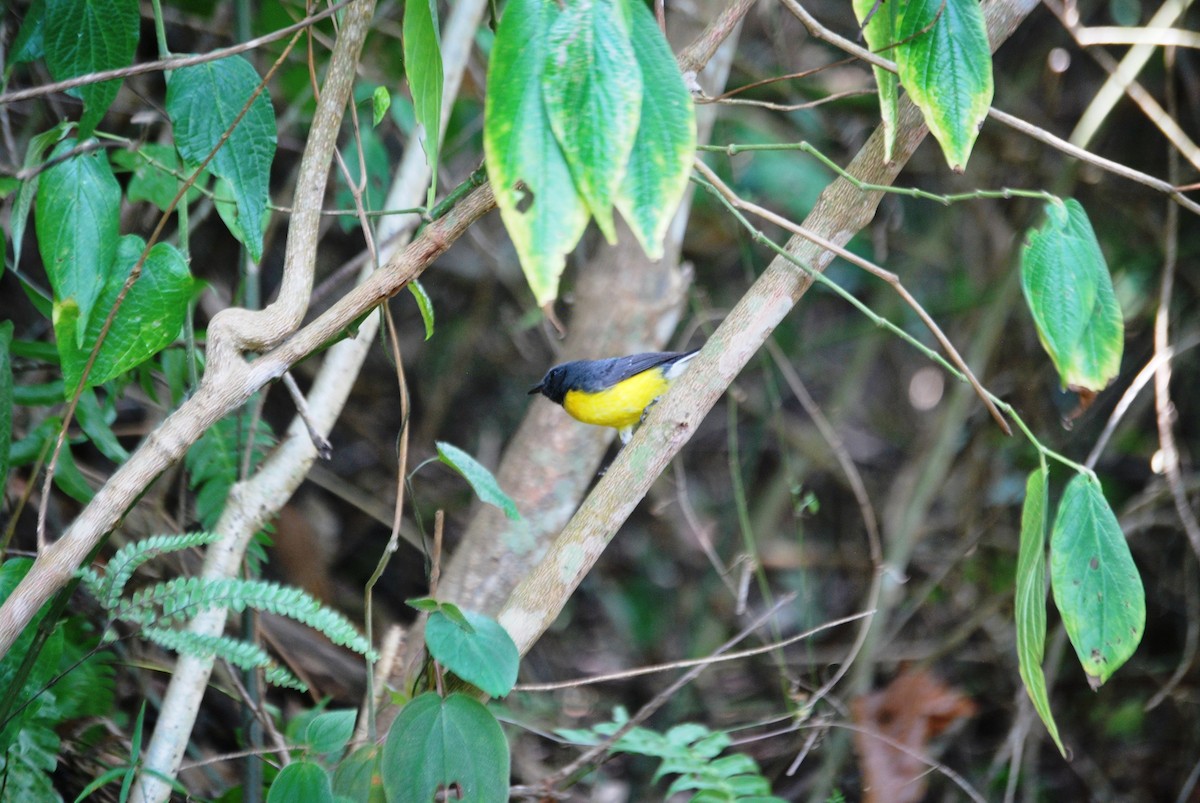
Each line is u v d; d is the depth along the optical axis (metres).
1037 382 10.99
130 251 4.13
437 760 3.68
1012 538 10.91
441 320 12.59
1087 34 7.73
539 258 2.66
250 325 3.62
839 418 12.12
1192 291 10.92
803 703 7.67
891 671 10.71
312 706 8.35
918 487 10.27
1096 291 3.96
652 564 12.70
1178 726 10.08
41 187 4.03
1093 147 11.17
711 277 12.29
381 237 6.46
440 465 12.32
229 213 4.88
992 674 10.46
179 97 4.25
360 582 11.56
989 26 4.25
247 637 5.66
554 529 7.63
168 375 5.95
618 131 2.65
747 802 5.63
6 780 4.64
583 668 11.70
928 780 9.39
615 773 9.77
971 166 11.77
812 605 11.59
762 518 11.38
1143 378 6.18
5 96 3.62
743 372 12.70
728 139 11.00
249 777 5.37
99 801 5.96
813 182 11.23
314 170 3.80
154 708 7.13
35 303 5.48
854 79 11.72
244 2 6.12
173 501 8.30
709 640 10.87
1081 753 10.20
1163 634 10.47
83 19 4.22
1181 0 9.11
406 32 3.54
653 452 4.05
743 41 12.17
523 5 2.71
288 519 9.97
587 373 7.64
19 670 4.08
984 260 12.08
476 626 3.70
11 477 7.22
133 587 7.09
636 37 2.79
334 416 5.70
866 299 12.82
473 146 10.84
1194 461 10.73
